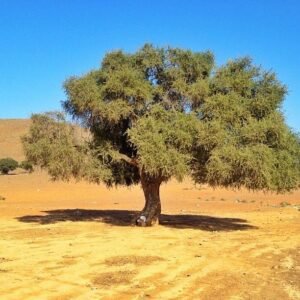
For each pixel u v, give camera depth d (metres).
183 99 21.22
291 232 19.91
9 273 11.32
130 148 22.70
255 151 18.59
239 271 11.95
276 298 9.45
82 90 20.70
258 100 20.23
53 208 31.33
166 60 21.72
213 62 22.14
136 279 10.84
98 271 11.62
